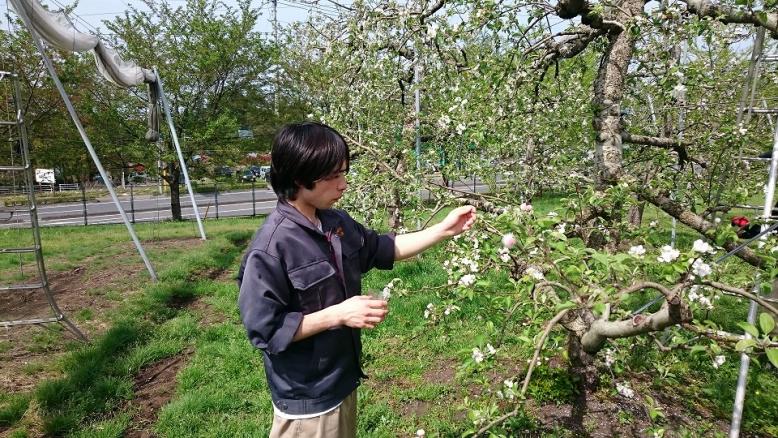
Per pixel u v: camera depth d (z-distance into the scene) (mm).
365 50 4383
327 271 1523
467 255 2361
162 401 3516
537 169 3953
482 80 2918
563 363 3525
